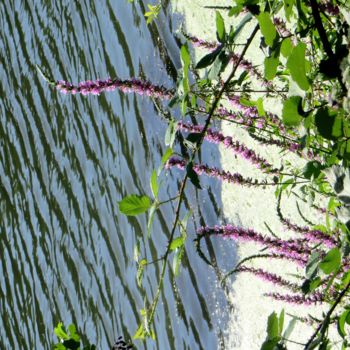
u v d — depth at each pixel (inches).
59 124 623.8
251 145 416.8
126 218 534.9
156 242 502.6
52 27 657.6
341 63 101.7
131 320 524.7
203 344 461.1
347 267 175.3
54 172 619.2
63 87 193.0
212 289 454.3
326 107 101.3
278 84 272.7
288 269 390.3
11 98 671.1
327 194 201.6
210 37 491.8
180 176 491.2
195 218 469.7
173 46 532.7
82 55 624.4
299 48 100.9
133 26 572.4
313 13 106.6
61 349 139.7
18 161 656.4
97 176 576.7
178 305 481.4
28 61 669.3
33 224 630.5
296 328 363.6
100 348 552.7
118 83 191.6
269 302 411.8
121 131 559.5
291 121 103.2
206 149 464.4
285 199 387.9
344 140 102.2
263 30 110.4
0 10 706.8
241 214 434.3
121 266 535.8
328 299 197.3
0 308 645.3
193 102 144.7
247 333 432.8
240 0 119.3
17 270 634.2
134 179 542.6
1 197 657.0
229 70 406.3
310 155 174.1
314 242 197.8
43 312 611.8
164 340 491.2
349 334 204.1
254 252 423.5
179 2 524.7
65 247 596.1
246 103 213.8
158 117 525.7
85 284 565.6
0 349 644.7
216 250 452.1
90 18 619.2
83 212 581.3
